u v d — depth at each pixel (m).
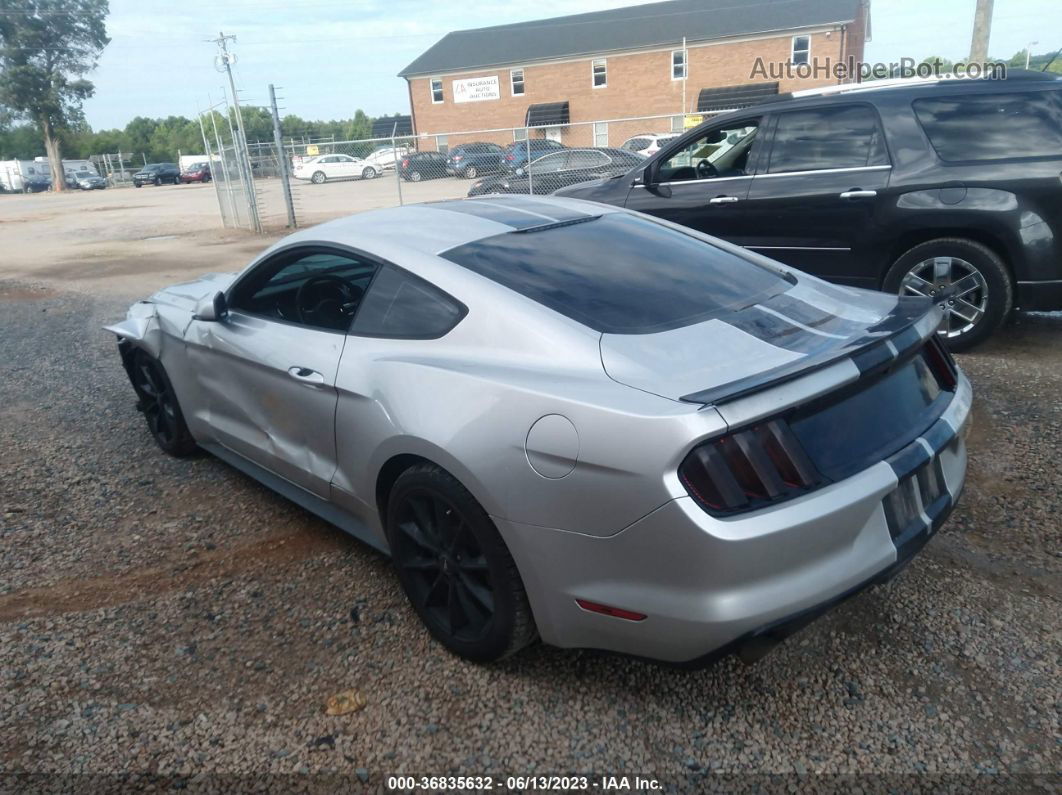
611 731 2.35
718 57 40.56
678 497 1.99
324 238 3.25
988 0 14.60
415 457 2.65
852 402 2.28
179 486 4.13
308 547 3.47
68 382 6.12
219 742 2.37
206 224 20.61
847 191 5.70
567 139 44.25
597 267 2.86
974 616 2.78
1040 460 3.91
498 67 44.44
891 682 2.50
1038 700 2.40
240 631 2.89
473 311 2.62
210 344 3.66
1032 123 5.18
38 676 2.68
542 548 2.27
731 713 2.40
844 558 2.16
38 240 18.75
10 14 56.53
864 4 41.66
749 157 6.21
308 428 3.14
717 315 2.59
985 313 5.43
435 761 2.27
